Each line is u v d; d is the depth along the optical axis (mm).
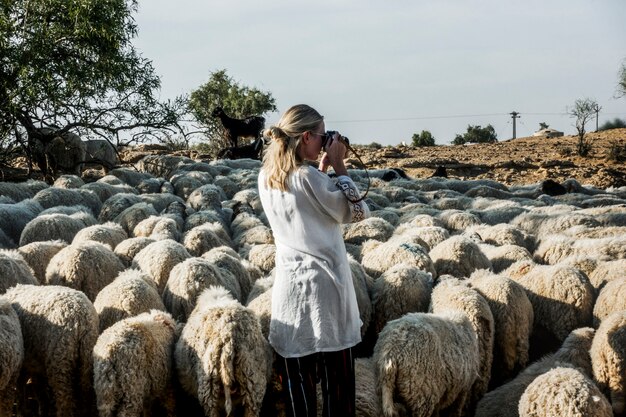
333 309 4941
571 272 7949
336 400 4965
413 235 9883
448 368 6203
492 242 11070
